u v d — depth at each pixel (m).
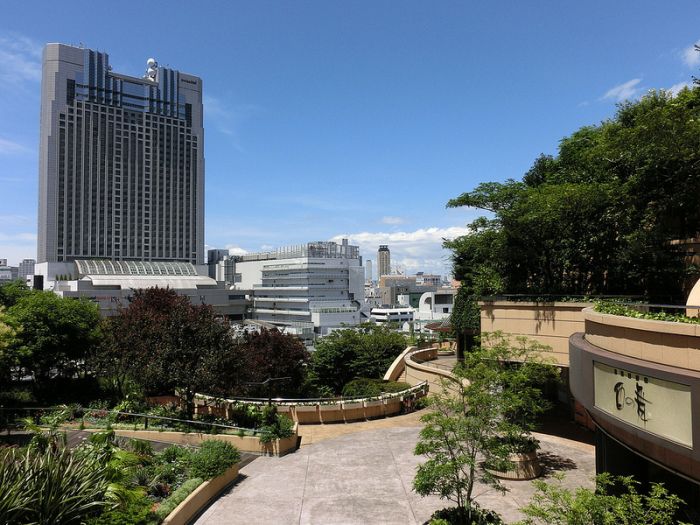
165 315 26.84
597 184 20.36
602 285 22.02
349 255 148.25
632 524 7.09
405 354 36.53
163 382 22.08
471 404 12.00
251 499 14.48
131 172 153.75
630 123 23.36
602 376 10.56
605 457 12.54
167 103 161.12
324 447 19.80
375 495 14.65
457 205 22.20
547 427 21.53
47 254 139.88
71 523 10.07
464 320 32.16
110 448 14.64
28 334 26.50
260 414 21.59
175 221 162.62
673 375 8.37
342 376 38.00
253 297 139.75
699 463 8.14
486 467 11.90
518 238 22.89
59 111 141.75
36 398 26.27
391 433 21.67
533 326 19.58
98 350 26.98
